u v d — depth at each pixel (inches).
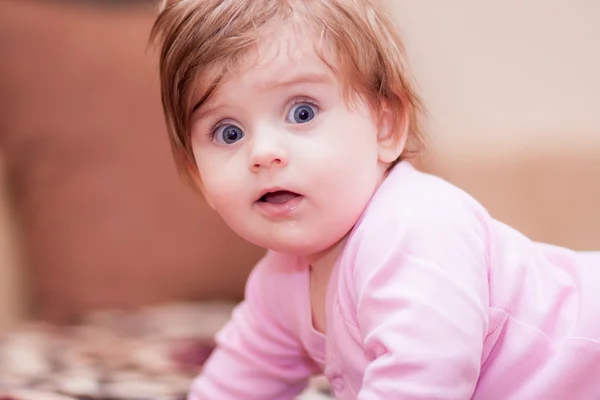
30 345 53.5
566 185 67.5
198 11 29.5
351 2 30.2
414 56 79.9
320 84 28.4
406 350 25.5
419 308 26.1
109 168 65.9
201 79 28.8
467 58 83.6
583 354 29.4
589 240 65.6
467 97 83.8
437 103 82.0
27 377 44.9
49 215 65.2
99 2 81.4
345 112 28.7
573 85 81.5
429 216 28.3
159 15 31.6
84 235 64.8
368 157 29.5
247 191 28.6
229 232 66.0
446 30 83.7
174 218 65.7
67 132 66.2
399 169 31.2
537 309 30.4
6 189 65.8
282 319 34.9
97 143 66.2
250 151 28.3
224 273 65.9
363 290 27.8
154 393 41.5
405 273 27.1
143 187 65.7
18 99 66.8
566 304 31.1
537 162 68.6
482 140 72.9
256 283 35.7
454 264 27.2
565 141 69.6
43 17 69.3
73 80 67.3
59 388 41.7
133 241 65.0
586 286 31.3
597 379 29.6
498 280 29.8
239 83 28.2
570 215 66.7
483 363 29.9
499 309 29.4
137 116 66.8
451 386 25.4
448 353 25.5
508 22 82.5
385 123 30.9
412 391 25.2
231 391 36.2
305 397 40.9
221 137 29.3
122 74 67.6
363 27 30.0
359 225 29.7
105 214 65.2
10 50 67.8
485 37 83.1
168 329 58.6
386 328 26.3
